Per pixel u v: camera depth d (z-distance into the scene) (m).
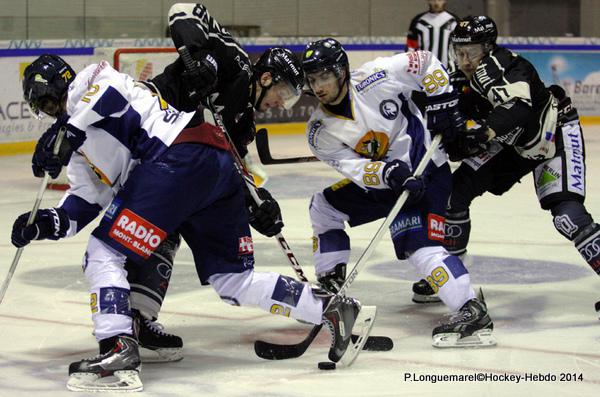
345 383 8.03
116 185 8.13
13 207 17.52
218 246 8.26
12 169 21.95
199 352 9.07
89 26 28.02
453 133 9.36
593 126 32.19
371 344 9.03
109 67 7.89
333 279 10.01
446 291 9.17
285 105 9.54
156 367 8.57
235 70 9.50
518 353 8.97
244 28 31.12
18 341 9.38
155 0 29.14
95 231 7.99
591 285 11.91
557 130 10.51
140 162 8.00
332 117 9.27
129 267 8.63
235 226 8.23
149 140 7.92
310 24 32.41
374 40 31.62
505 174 10.84
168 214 7.88
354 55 31.17
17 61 24.05
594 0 35.53
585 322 10.19
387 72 9.22
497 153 10.67
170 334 8.80
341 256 10.02
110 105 7.73
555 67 32.59
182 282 12.02
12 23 26.69
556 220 10.36
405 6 34.19
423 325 10.08
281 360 8.77
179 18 9.21
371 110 9.21
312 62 8.80
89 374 7.77
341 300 8.39
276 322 10.23
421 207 9.26
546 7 35.47
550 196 10.45
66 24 27.59
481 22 10.04
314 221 10.09
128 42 26.73
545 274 12.49
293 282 8.33
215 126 8.27
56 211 8.05
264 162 9.95
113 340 7.84
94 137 7.84
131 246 7.86
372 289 11.72
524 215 16.86
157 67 22.11
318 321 8.35
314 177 21.28
